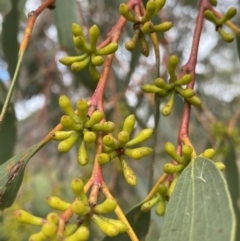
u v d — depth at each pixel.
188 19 0.53
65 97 0.13
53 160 0.56
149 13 0.16
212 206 0.12
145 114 0.44
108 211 0.12
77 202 0.11
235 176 0.31
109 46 0.15
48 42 0.50
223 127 0.33
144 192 0.42
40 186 0.48
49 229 0.10
